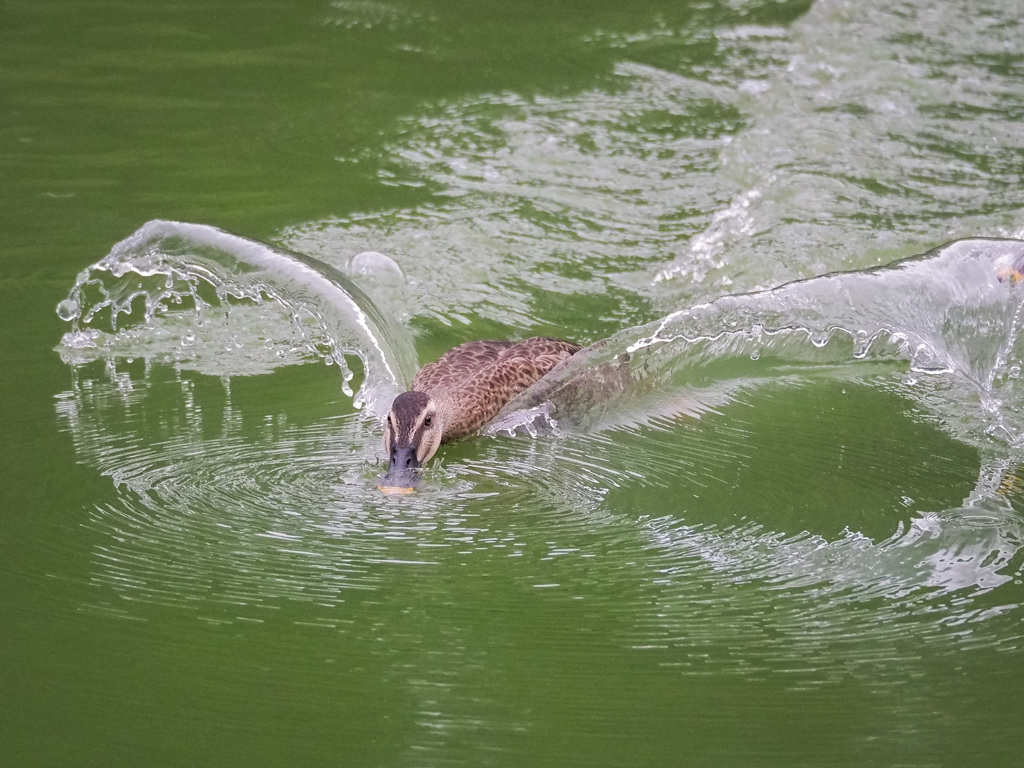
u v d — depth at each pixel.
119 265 13.21
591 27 24.22
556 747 6.95
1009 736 7.07
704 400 12.13
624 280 14.84
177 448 10.50
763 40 23.56
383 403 11.60
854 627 8.16
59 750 6.80
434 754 6.86
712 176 17.70
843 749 6.94
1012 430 11.48
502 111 19.97
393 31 23.72
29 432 10.70
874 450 11.02
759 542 9.29
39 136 18.44
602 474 10.53
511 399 11.91
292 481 10.02
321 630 7.97
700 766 6.82
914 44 23.33
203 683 7.41
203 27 23.67
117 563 8.64
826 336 12.95
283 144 18.56
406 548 9.05
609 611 8.29
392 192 16.92
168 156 17.95
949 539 9.34
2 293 13.57
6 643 7.68
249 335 13.06
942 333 12.84
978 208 16.94
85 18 23.88
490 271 14.84
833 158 18.39
